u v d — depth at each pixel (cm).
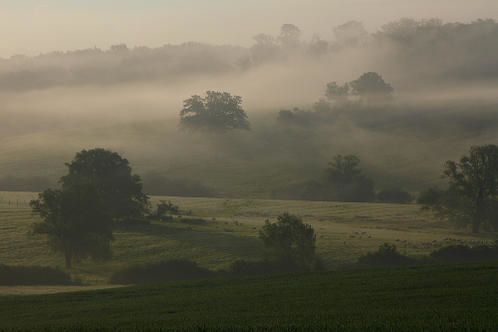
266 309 6700
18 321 6838
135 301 7781
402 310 6122
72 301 8062
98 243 16412
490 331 4903
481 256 14688
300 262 14288
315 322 5594
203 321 6022
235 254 15912
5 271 12900
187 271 13350
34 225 16800
